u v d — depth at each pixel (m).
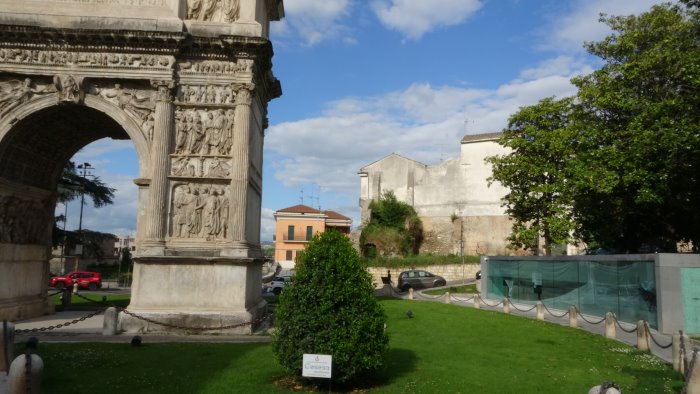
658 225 33.00
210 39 21.59
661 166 27.28
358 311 11.76
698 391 9.38
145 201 21.31
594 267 28.55
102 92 21.86
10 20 21.38
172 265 20.55
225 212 21.42
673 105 26.23
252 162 22.89
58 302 33.53
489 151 59.62
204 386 11.91
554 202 35.34
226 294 20.53
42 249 25.73
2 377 10.27
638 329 17.64
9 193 22.81
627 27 32.12
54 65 21.61
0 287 22.42
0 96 21.53
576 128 33.47
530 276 34.94
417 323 22.25
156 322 19.83
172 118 21.72
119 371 13.45
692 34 28.88
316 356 10.93
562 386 12.37
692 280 22.02
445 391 11.59
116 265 71.19
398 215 59.12
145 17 21.86
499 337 19.33
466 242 58.84
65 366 13.84
